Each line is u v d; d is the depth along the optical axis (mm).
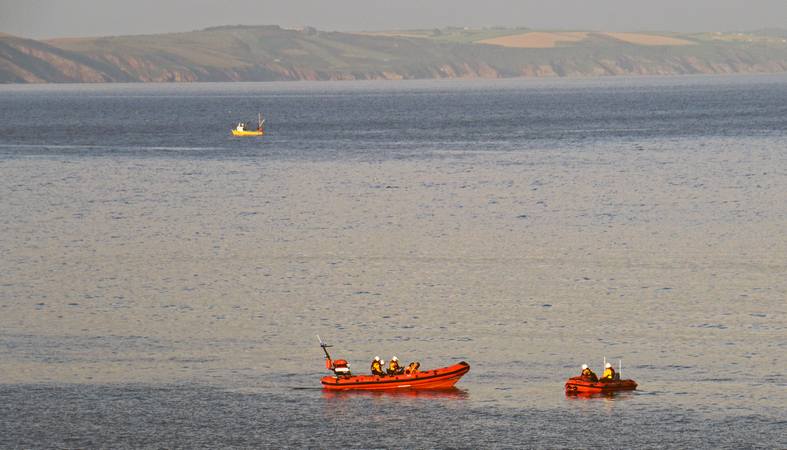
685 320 193625
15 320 198250
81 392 157250
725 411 147625
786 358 169750
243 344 182000
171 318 199250
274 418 147750
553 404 152000
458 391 158000
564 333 186875
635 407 150125
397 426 144875
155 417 147500
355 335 187250
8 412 149000
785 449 135500
